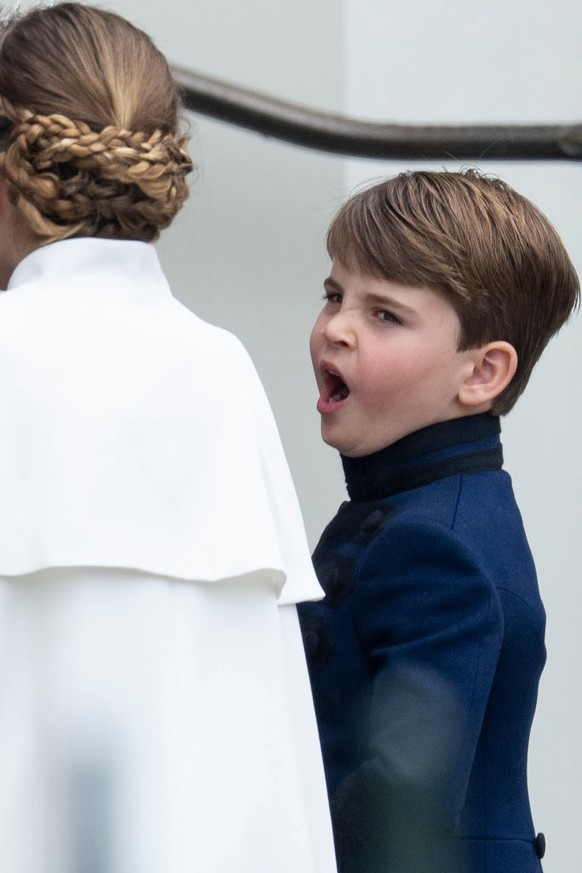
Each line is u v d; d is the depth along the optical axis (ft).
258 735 18.75
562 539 41.65
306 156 39.88
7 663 17.89
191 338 19.70
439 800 22.13
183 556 18.52
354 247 24.94
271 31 39.68
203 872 17.84
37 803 17.67
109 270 19.74
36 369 18.52
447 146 32.91
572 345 41.83
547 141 32.48
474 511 24.45
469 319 24.77
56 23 20.01
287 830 18.65
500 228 24.98
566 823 41.27
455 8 41.42
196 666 18.49
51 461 18.10
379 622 23.59
